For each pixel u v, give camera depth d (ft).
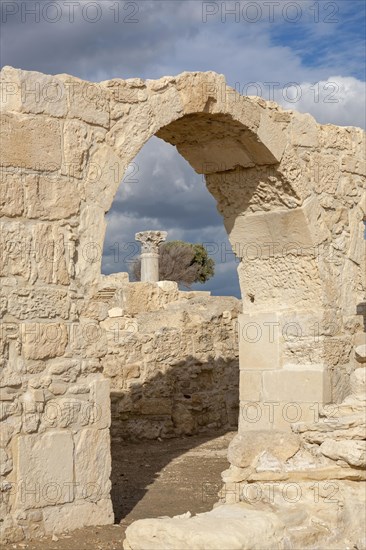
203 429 49.90
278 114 33.88
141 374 46.98
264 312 35.37
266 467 21.72
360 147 37.91
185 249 132.57
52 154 26.08
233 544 17.72
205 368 50.60
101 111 27.61
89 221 27.07
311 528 20.20
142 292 53.21
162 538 18.37
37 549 23.36
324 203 35.53
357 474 21.22
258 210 35.53
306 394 33.96
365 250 37.78
